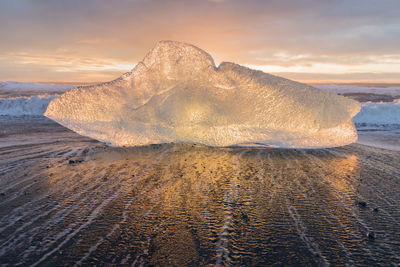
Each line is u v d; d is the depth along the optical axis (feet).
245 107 18.34
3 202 9.57
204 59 19.84
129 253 6.61
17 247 6.82
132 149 18.81
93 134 19.53
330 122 17.70
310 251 6.73
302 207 9.29
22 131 27.48
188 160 15.81
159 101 19.67
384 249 6.82
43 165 14.58
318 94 18.12
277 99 18.04
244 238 7.32
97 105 19.38
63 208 9.11
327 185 11.51
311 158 16.40
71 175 12.82
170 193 10.56
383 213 8.82
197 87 19.42
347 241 7.18
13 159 15.84
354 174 13.12
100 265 6.15
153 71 20.15
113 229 7.73
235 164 14.97
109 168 14.06
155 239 7.24
